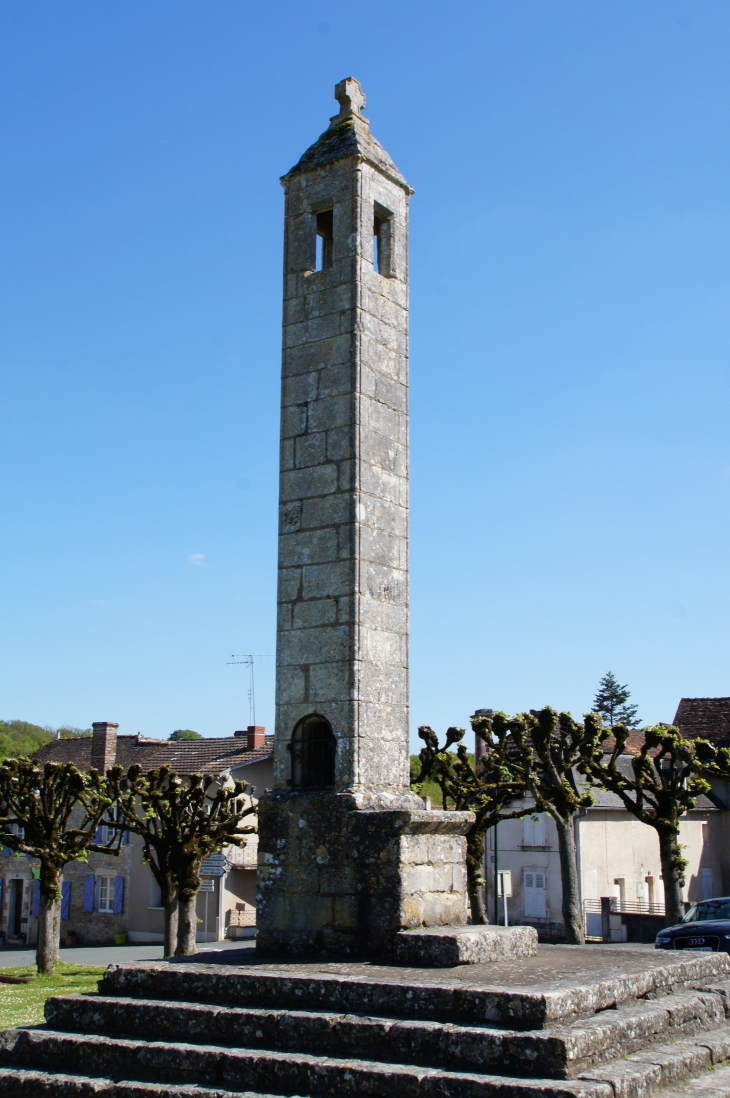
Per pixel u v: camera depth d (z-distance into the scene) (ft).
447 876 36.88
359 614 38.40
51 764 87.40
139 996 33.27
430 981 29.60
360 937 35.14
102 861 133.49
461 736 78.79
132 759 146.20
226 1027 30.17
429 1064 26.81
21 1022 49.93
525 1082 24.70
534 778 79.82
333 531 39.32
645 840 126.41
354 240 41.14
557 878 116.78
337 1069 26.78
